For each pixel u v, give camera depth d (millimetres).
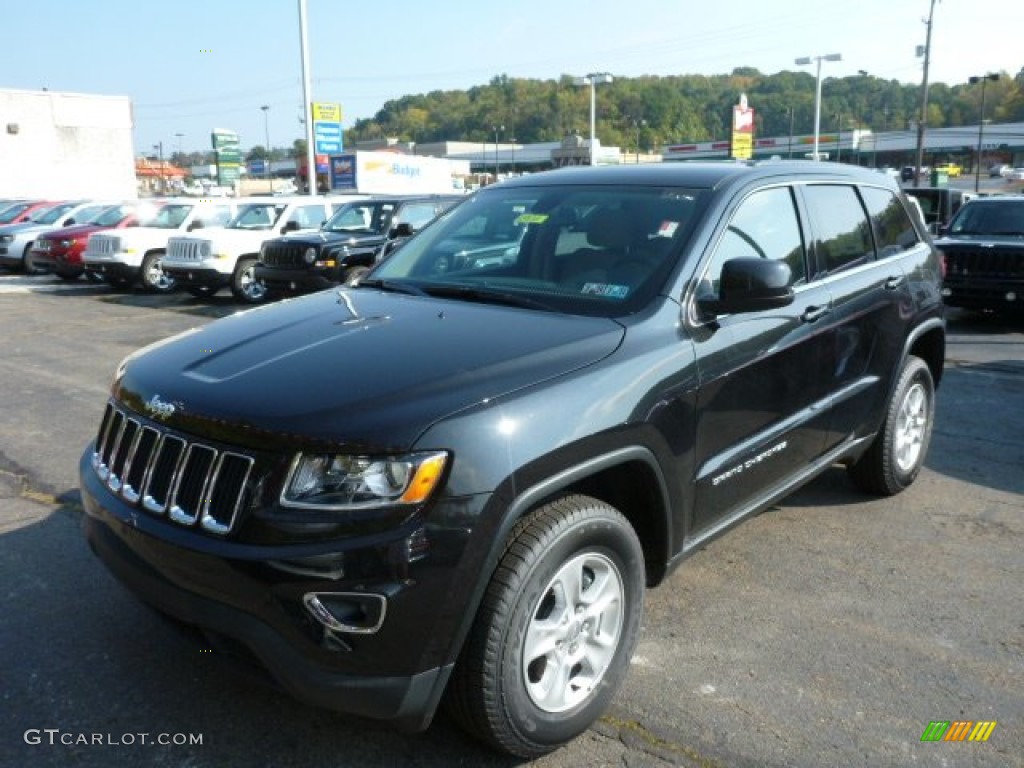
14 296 15945
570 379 2805
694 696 3172
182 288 16594
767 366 3623
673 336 3199
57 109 41562
